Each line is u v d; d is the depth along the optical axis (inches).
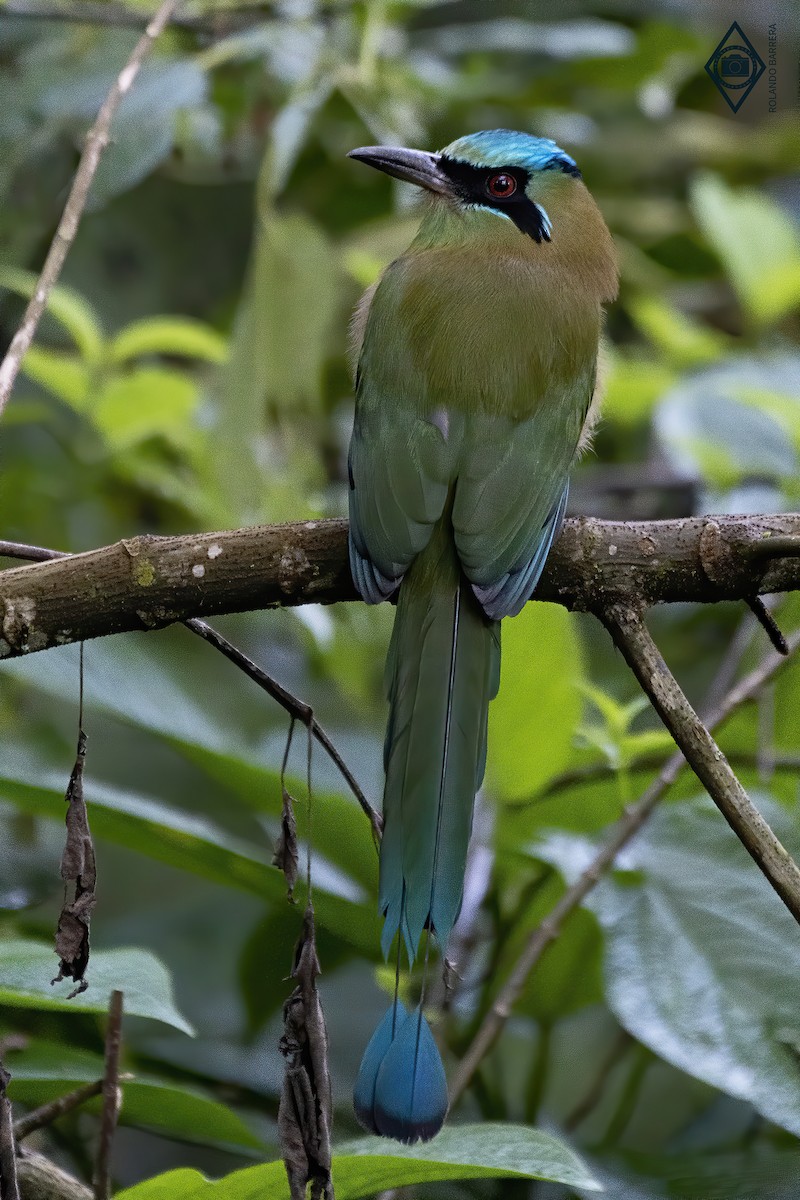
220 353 438.6
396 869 248.1
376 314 313.0
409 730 261.7
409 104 455.8
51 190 471.8
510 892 341.1
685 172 570.6
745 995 301.4
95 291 500.4
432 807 253.9
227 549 243.1
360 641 397.7
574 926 338.6
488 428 289.9
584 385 309.9
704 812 331.9
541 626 319.6
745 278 498.0
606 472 500.4
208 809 439.5
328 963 367.2
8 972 264.5
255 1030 367.9
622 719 326.3
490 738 327.9
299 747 374.9
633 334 580.1
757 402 422.9
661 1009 299.0
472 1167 220.7
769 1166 306.7
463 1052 340.8
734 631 460.8
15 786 304.2
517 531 280.2
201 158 491.5
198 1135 297.7
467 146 334.3
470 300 304.2
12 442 476.1
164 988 262.4
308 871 219.8
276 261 418.3
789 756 352.5
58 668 343.3
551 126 523.2
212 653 438.0
